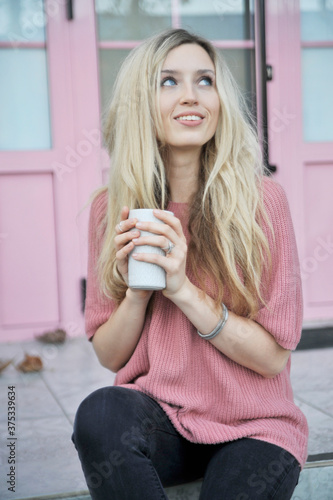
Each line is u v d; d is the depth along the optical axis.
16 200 3.21
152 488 1.10
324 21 3.31
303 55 3.32
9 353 3.02
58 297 3.28
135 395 1.25
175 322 1.30
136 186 1.35
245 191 1.33
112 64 3.21
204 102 1.33
